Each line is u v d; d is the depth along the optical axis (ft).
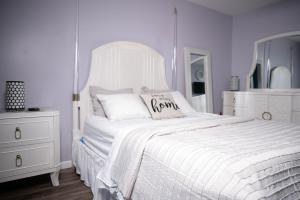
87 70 7.86
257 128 5.33
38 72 6.89
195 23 11.34
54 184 6.13
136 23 9.05
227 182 2.49
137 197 3.74
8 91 5.92
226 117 7.00
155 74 9.43
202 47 11.72
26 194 5.63
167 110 7.13
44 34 6.95
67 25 7.38
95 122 6.29
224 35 12.84
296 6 10.44
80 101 7.51
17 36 6.48
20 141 5.54
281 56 11.14
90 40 7.88
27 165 5.65
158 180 3.39
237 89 12.42
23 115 5.54
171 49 10.36
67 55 7.42
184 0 10.78
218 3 11.21
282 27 10.98
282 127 5.52
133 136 4.33
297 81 10.61
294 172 2.92
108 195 4.91
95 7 7.95
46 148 5.95
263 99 10.32
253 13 12.17
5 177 5.35
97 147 5.70
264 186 2.45
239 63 12.95
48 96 7.11
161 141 3.82
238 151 3.22
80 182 6.41
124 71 8.48
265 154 3.04
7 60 6.35
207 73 11.66
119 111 6.56
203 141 3.84
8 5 6.31
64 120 7.47
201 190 2.65
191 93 10.87
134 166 3.84
